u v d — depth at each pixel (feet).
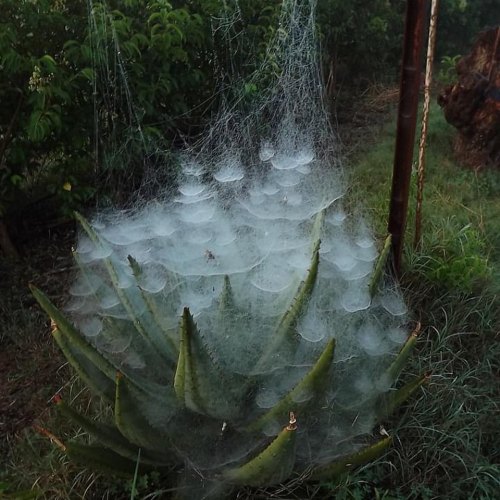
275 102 16.53
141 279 7.94
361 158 16.80
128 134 13.55
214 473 7.32
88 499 8.06
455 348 10.38
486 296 11.12
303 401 6.72
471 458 8.36
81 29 12.69
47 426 9.23
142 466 7.68
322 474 7.23
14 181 12.59
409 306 10.73
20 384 10.58
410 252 11.67
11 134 12.42
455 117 16.42
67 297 12.19
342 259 8.99
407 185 10.04
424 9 8.89
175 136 15.37
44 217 14.64
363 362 8.21
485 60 15.78
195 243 9.00
